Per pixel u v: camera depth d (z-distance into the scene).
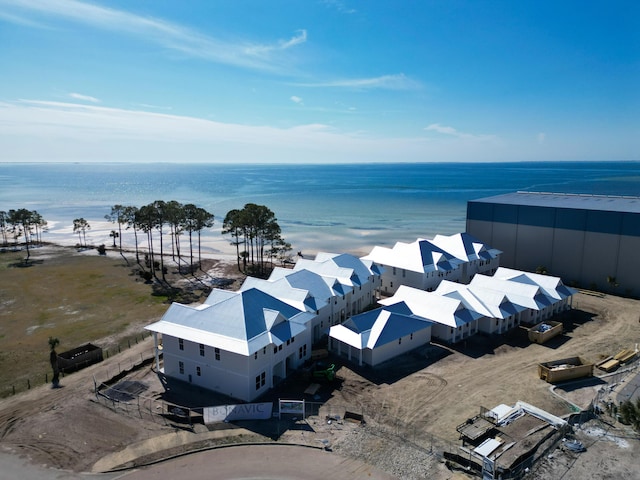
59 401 44.75
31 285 88.06
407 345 56.00
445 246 90.44
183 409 41.91
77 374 51.03
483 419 39.97
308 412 42.31
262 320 47.84
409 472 33.75
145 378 49.62
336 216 190.75
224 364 44.97
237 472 33.84
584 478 32.50
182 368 48.56
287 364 51.47
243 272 99.88
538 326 61.84
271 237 101.44
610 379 48.56
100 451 36.44
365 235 147.50
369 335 53.34
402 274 80.44
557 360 51.69
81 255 117.31
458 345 58.25
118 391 46.47
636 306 73.44
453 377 49.34
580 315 69.69
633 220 77.50
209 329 46.72
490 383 47.94
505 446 35.84
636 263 77.94
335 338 54.28
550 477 32.62
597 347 57.44
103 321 68.69
